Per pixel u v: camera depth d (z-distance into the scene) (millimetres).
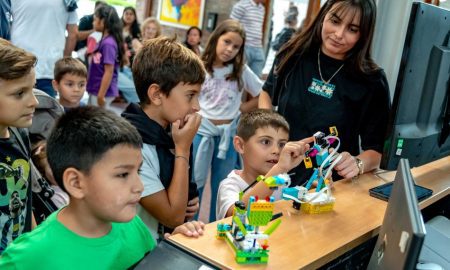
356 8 1560
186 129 1347
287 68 1857
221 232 972
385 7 1892
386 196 1313
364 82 1686
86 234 979
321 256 959
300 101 1782
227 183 1508
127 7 5203
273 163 1569
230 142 2740
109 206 945
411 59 1285
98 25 4102
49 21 3215
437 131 1537
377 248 1017
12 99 1195
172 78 1311
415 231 706
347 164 1416
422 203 1345
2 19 3027
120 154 941
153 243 1156
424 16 1274
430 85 1419
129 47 5055
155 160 1302
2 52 1181
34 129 1815
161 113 1362
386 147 1373
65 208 1009
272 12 5254
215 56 2678
